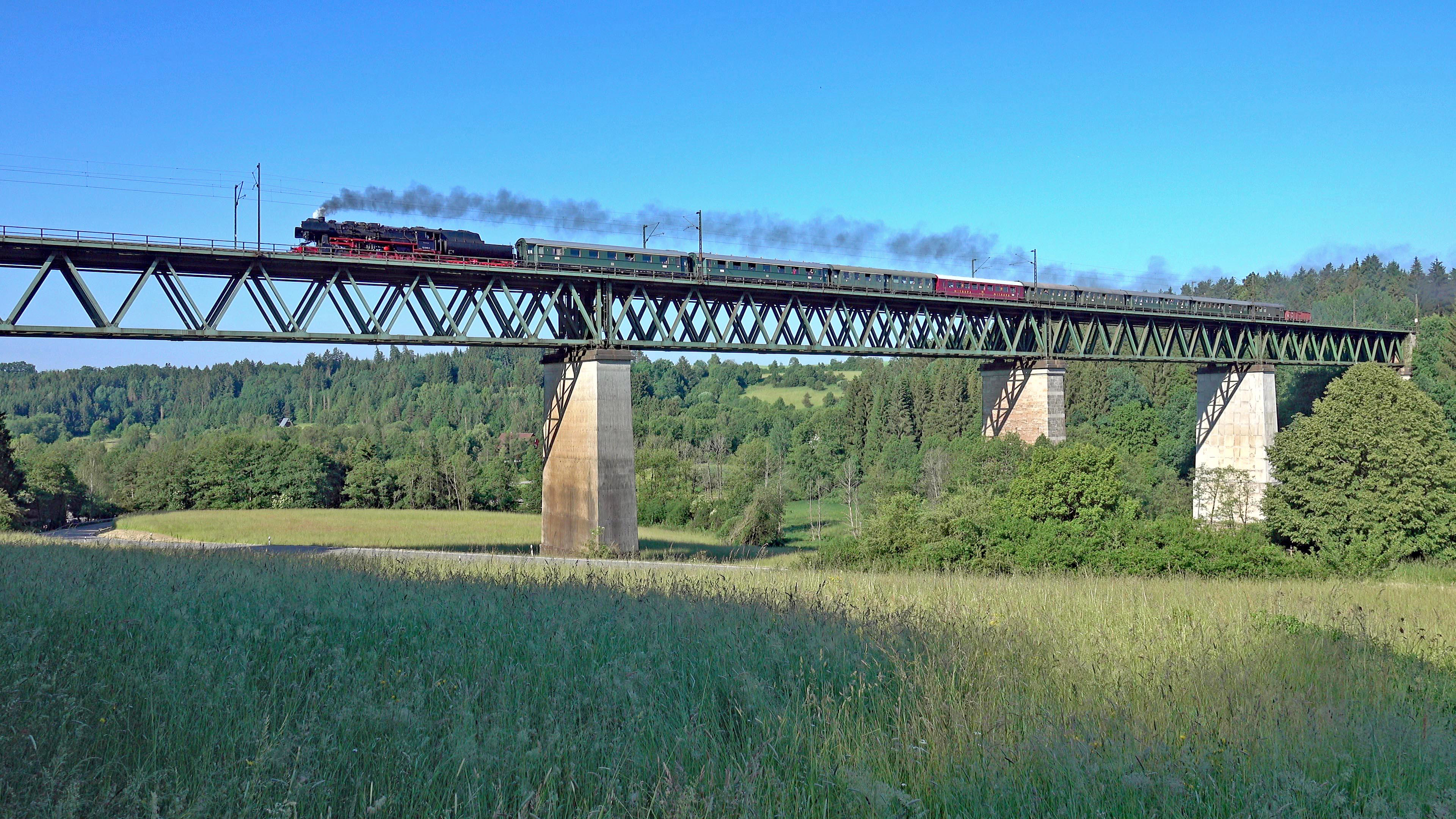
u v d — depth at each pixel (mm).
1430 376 100938
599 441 52094
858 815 6141
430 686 8773
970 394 129500
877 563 37125
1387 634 12727
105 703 7480
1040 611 14148
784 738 7371
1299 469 51250
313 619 11695
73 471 118125
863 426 138625
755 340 57031
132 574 16312
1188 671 9570
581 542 53062
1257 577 33281
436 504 120312
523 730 7074
